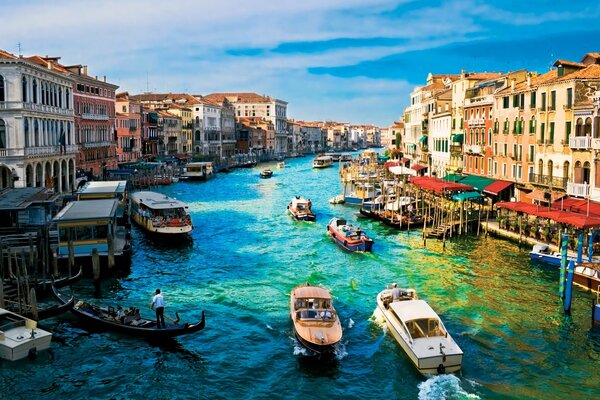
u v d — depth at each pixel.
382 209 53.69
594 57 40.03
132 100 90.44
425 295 27.08
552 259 31.45
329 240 40.06
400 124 124.75
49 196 37.16
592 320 22.70
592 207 33.91
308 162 156.50
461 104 60.88
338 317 22.78
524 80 49.19
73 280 26.94
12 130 44.38
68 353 20.64
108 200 37.22
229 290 28.11
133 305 25.73
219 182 89.06
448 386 18.11
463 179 54.19
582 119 36.94
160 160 99.12
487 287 28.16
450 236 39.41
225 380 18.89
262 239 40.84
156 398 17.81
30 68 46.09
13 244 30.69
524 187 44.84
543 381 18.55
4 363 19.73
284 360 20.23
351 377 18.95
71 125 57.09
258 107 175.00
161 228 38.69
